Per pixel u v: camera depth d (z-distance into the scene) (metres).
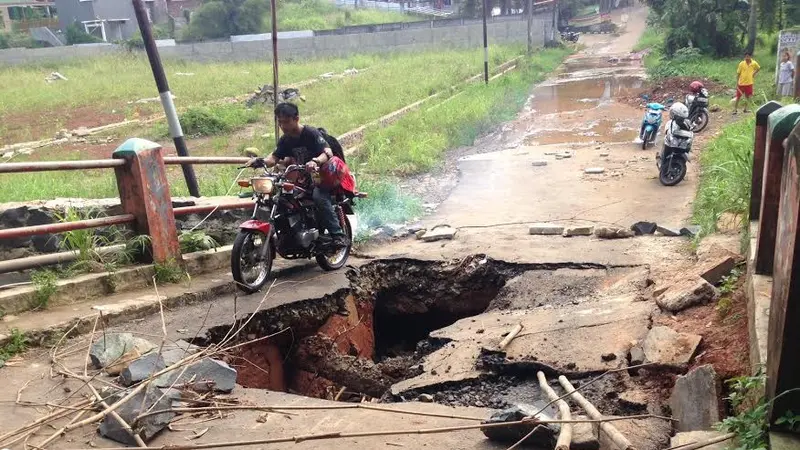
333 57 39.78
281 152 6.92
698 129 15.12
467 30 41.28
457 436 3.90
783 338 3.09
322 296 6.41
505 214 9.57
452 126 16.95
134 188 6.41
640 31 53.69
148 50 8.34
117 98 24.42
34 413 4.18
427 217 9.77
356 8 58.34
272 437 3.96
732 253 6.07
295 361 6.33
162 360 4.58
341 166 6.90
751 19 26.83
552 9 50.56
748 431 3.30
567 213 9.33
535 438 3.72
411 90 23.52
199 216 7.56
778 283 3.29
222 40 43.53
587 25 57.28
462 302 7.30
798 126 3.20
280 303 6.15
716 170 9.72
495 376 4.89
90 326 5.48
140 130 18.75
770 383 3.30
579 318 5.50
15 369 4.82
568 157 13.52
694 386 3.91
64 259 6.14
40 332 5.20
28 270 6.49
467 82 25.78
